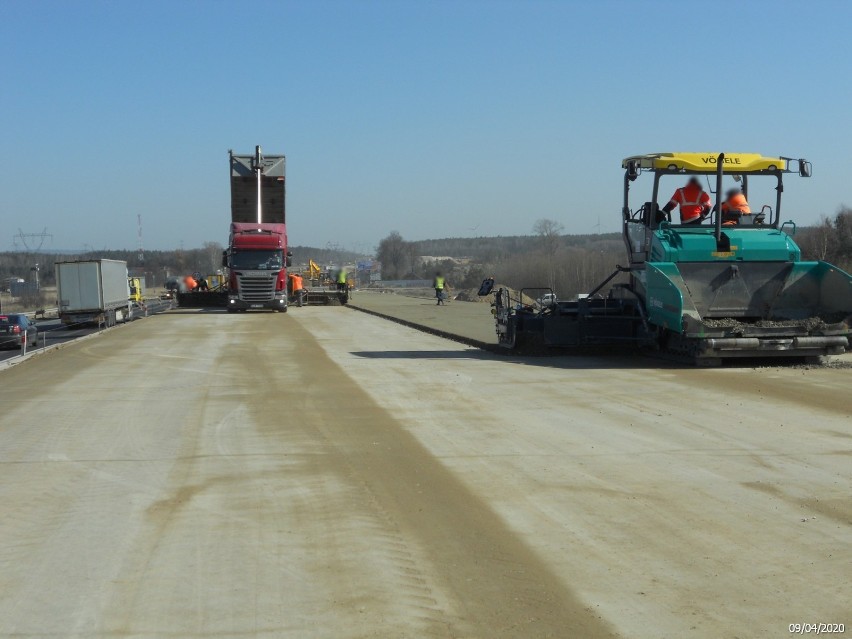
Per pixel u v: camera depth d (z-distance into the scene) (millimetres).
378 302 59219
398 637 5152
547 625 5273
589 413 12188
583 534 6941
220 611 5586
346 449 10289
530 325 20016
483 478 8758
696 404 12578
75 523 7559
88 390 16125
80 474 9344
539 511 7586
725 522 7145
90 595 5898
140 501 8219
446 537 6945
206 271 163750
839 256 44156
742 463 9055
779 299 17016
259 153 48188
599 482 8477
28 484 8961
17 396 15648
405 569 6258
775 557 6332
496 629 5234
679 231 17359
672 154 17672
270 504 8016
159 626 5379
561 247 92375
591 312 19219
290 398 14430
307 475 9078
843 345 16047
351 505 7914
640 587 5832
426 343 25297
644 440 10297
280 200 49250
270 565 6402
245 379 17203
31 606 5730
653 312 17141
